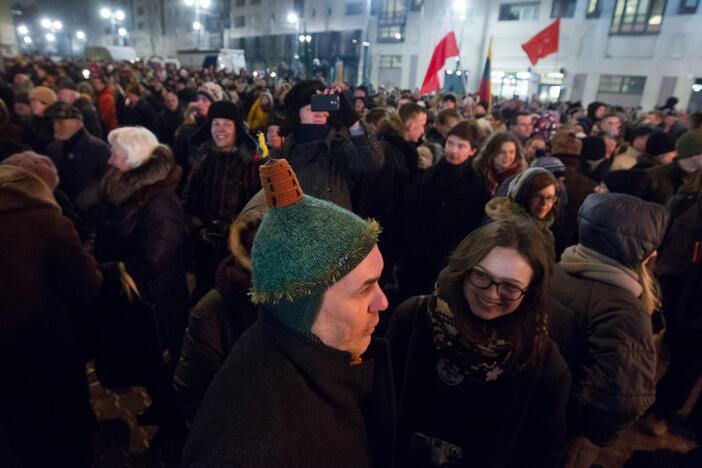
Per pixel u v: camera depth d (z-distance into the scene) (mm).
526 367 1155
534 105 14391
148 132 2078
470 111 8320
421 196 2971
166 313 2135
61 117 3059
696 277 2246
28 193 1460
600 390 1323
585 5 22516
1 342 1407
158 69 18453
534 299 1121
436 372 1241
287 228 766
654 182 2904
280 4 37688
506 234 1102
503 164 3014
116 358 1934
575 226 2979
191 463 724
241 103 8797
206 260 2691
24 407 1490
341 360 825
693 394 2762
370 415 973
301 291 753
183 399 1470
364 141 2461
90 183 3154
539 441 1262
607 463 2256
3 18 20016
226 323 1396
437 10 26656
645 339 1312
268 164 778
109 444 2186
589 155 3549
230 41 45531
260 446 702
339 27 33000
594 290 1402
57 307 1559
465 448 1230
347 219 796
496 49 26203
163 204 2041
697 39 19250
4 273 1390
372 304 832
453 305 1154
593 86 22734
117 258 2084
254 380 769
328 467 789
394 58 29875
